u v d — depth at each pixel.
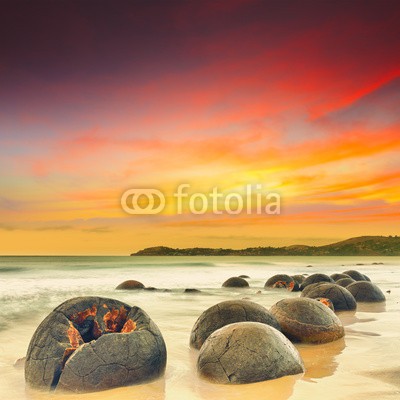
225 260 89.44
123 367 5.77
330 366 6.80
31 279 31.67
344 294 13.16
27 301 17.48
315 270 46.06
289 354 6.27
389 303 15.16
